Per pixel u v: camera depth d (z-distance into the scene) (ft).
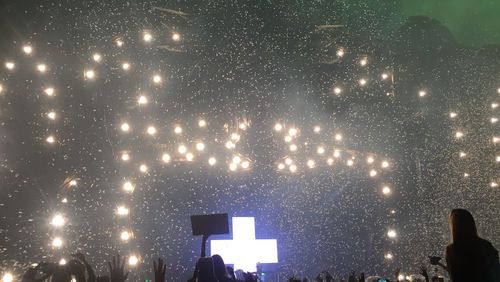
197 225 17.92
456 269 13.39
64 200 44.39
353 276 32.01
